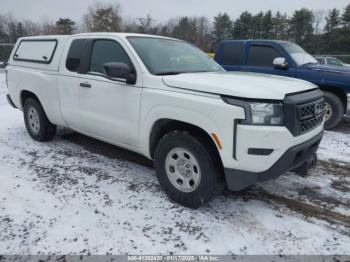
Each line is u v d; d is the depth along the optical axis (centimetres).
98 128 416
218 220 310
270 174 287
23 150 504
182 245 272
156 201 344
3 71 1697
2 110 819
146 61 363
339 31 4819
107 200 344
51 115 495
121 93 371
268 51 705
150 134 351
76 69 435
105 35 406
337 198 362
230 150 285
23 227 293
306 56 727
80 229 291
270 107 281
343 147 558
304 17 5056
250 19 5306
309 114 311
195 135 314
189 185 328
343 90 656
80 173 415
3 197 347
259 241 279
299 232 294
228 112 280
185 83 314
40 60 503
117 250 264
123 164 450
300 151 303
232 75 361
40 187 372
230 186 301
